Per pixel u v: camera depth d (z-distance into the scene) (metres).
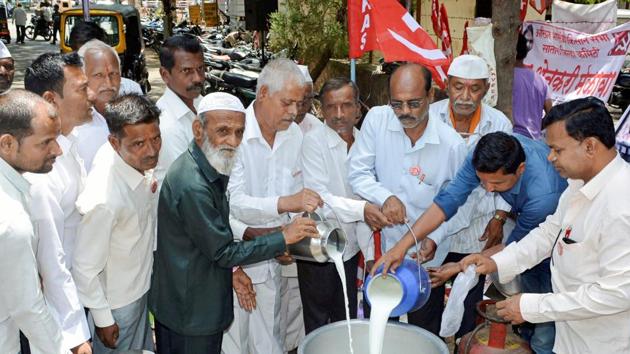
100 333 2.55
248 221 2.90
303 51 9.55
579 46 5.23
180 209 2.33
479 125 3.22
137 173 2.52
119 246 2.56
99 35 4.60
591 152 2.02
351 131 3.19
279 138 3.03
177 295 2.45
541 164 2.69
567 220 2.20
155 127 2.46
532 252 2.51
